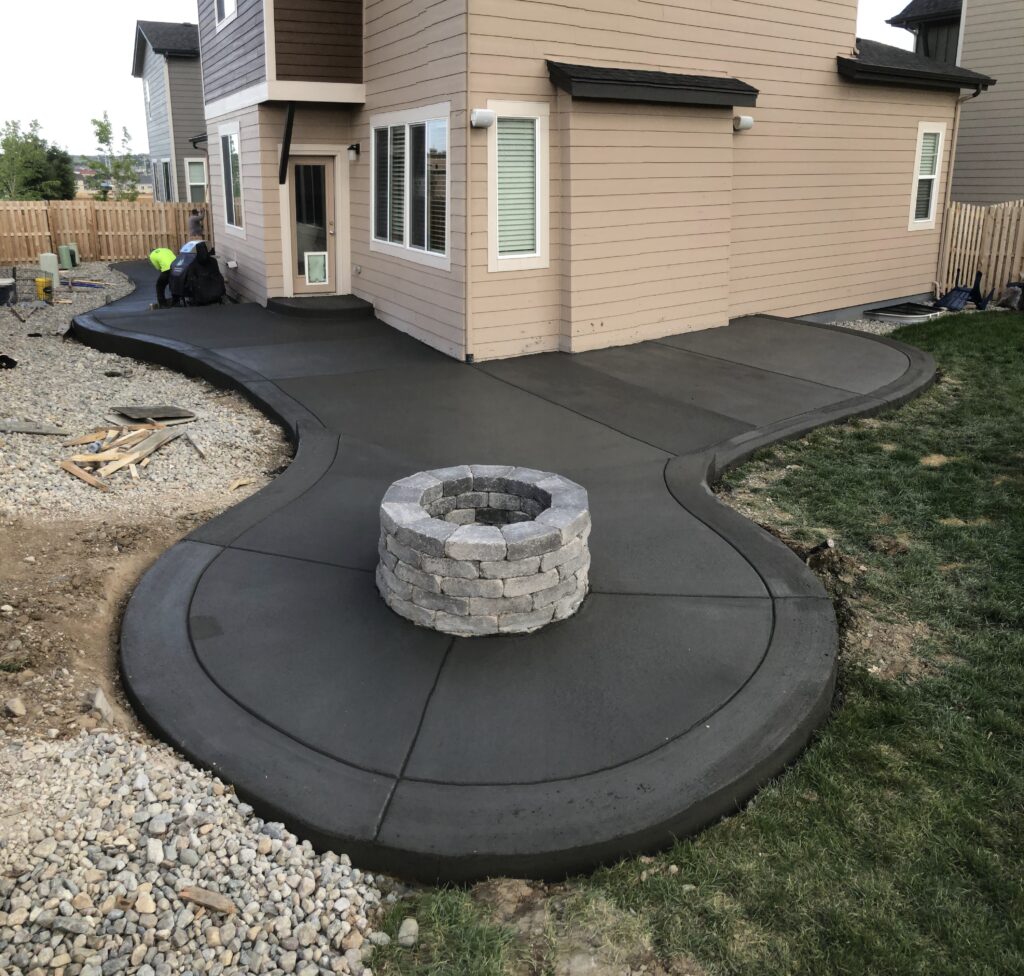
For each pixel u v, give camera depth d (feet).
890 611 17.17
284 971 9.55
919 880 10.84
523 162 32.76
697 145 36.32
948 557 19.27
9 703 12.67
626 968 9.75
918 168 47.75
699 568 17.71
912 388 30.73
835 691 14.87
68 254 66.28
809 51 40.42
